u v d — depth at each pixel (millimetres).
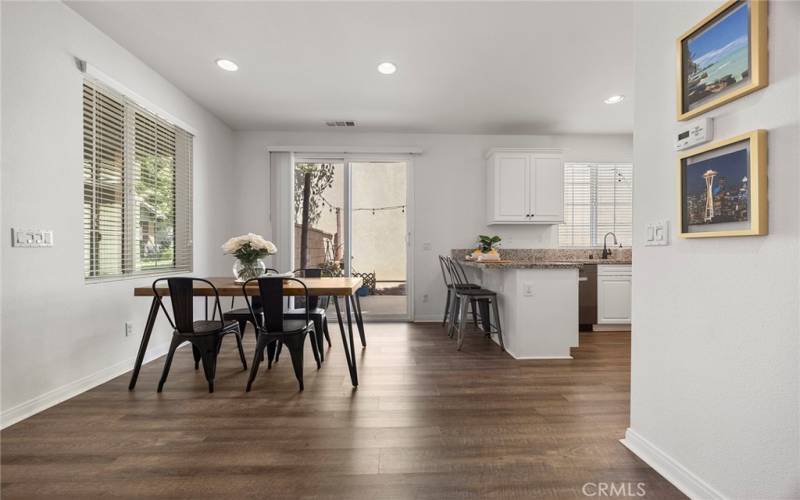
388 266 5027
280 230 4777
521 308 3213
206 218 4066
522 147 4980
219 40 2729
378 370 2877
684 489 1422
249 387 2438
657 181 1570
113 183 2775
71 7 2350
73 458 1648
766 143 1106
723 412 1262
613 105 3971
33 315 2121
